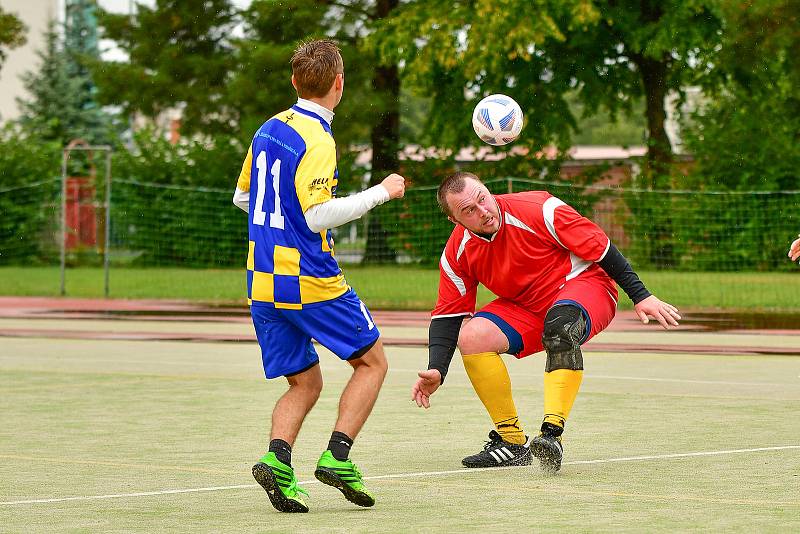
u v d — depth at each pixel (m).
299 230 9.40
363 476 10.91
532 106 60.53
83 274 53.84
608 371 20.22
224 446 12.66
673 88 61.53
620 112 70.94
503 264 11.45
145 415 15.15
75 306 38.03
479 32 53.28
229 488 10.29
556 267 11.47
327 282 9.46
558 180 60.12
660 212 52.28
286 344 9.65
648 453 11.99
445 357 11.57
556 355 11.01
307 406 9.66
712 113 60.84
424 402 11.59
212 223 57.69
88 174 62.88
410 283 46.03
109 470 11.18
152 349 24.84
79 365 21.64
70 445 12.74
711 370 20.41
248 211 10.09
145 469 11.25
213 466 11.43
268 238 9.45
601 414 14.96
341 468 9.25
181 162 58.88
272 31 59.41
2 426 14.21
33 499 9.76
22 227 61.25
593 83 60.66
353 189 60.09
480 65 54.19
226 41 61.25
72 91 90.69
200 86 59.75
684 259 52.19
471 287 11.71
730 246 51.75
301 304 9.44
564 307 11.13
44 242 61.31
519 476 10.84
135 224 58.50
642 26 57.09
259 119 57.53
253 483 10.53
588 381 18.69
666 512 8.98
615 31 59.06
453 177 11.27
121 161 59.25
